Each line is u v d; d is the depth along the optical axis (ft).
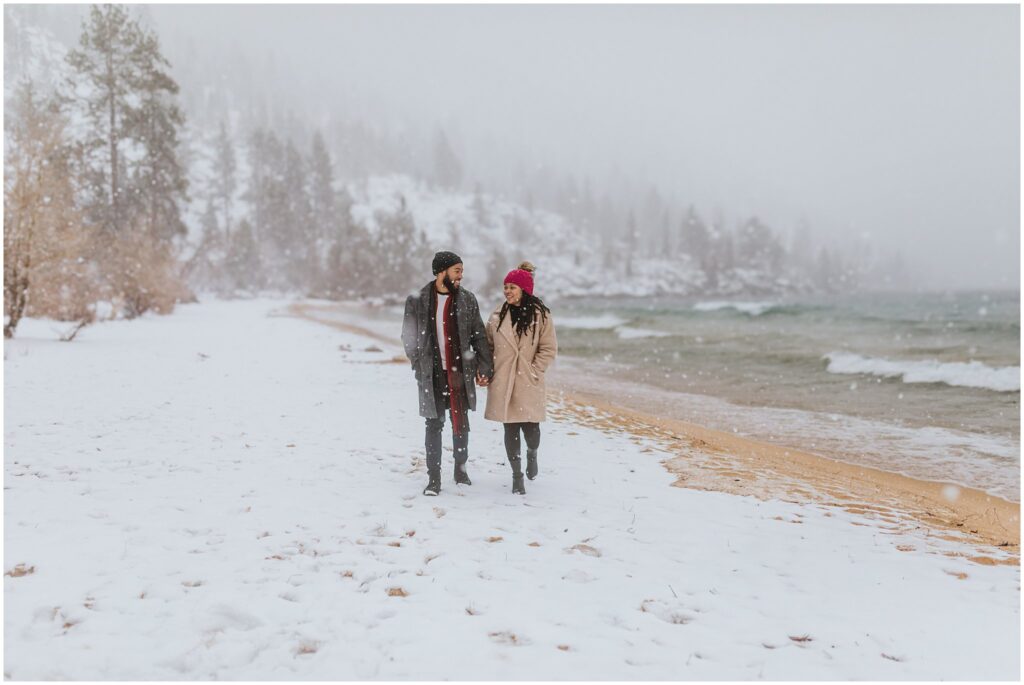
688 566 12.50
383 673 8.22
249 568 11.56
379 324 108.78
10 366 37.45
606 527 14.66
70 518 13.74
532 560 12.48
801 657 8.95
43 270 56.29
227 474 17.78
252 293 293.43
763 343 72.69
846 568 12.62
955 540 14.87
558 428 26.86
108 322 83.46
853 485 20.10
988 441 27.22
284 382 36.22
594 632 9.56
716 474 20.42
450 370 16.43
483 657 8.68
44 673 7.93
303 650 8.87
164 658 8.43
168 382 34.55
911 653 9.14
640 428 27.94
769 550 13.56
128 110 137.59
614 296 494.18
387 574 11.52
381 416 27.12
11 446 19.63
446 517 14.90
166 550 12.25
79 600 9.99
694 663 8.69
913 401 36.88
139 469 17.95
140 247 100.94
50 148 54.08
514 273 16.65
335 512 14.90
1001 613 10.61
